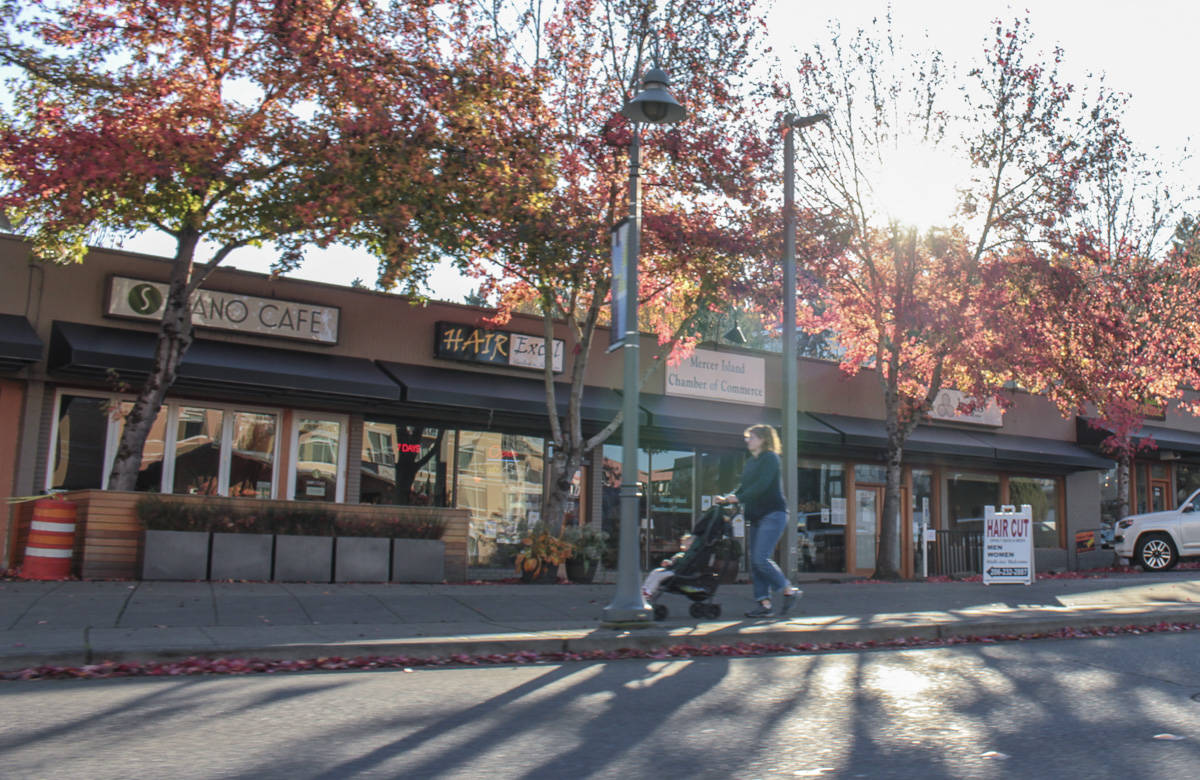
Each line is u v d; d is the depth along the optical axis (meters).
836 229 19.27
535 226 15.05
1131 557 22.83
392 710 6.09
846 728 5.78
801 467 23.55
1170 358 24.58
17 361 15.17
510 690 6.81
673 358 19.75
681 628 9.41
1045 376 20.31
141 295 16.28
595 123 16.41
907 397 20.98
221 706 6.10
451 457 19.31
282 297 17.47
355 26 14.15
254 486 17.53
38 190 12.55
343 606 10.56
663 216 16.17
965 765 4.98
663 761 5.00
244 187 14.51
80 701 6.14
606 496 20.70
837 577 22.47
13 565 14.74
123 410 16.58
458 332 18.88
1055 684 7.29
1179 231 25.94
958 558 22.48
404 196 14.03
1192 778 4.76
